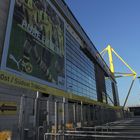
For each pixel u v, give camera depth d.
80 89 44.38
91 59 59.84
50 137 11.64
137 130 12.64
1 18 18.03
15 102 16.36
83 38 49.69
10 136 10.14
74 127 15.16
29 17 22.56
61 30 33.53
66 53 36.06
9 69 17.62
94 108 23.39
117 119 39.03
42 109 17.16
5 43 17.56
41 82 23.30
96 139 13.79
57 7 32.81
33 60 22.19
